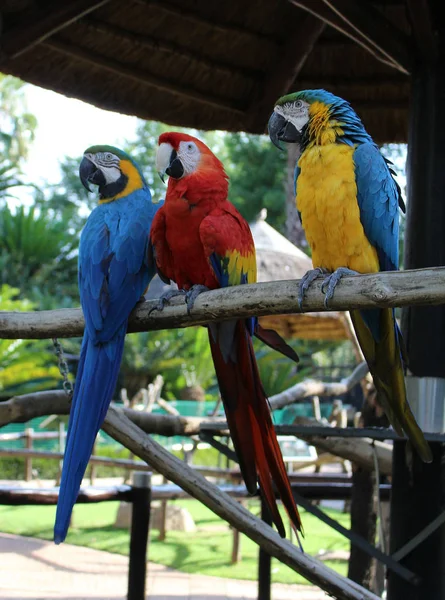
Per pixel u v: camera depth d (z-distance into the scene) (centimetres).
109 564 553
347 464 647
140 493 349
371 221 260
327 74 403
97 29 369
